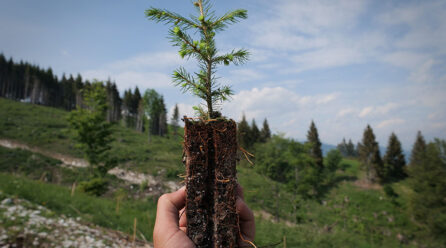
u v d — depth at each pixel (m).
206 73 1.59
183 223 1.85
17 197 8.75
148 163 30.44
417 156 21.58
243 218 1.59
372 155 46.22
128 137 47.56
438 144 20.19
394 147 49.25
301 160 31.14
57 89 77.94
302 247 11.23
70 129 18.36
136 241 7.96
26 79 71.50
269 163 28.95
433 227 19.14
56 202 9.72
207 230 1.38
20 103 58.66
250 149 30.72
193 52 1.54
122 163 29.95
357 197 37.09
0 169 23.61
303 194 33.03
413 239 23.62
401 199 35.38
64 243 6.15
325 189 40.94
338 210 32.22
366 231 26.36
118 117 72.50
